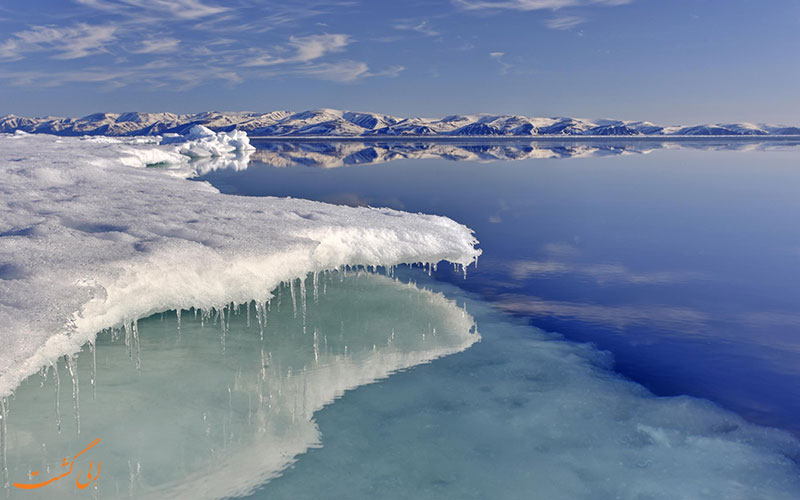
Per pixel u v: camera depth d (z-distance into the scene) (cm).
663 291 650
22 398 355
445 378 419
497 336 508
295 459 312
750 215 1221
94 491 271
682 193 1620
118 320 351
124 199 639
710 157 3512
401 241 579
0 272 338
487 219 1152
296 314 541
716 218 1181
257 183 1677
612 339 505
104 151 1747
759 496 291
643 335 515
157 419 341
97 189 718
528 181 1950
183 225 505
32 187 689
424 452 324
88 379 385
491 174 2230
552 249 874
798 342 496
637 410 378
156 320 506
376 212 720
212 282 403
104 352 431
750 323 543
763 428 358
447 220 732
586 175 2212
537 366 444
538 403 385
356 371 424
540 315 568
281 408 365
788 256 825
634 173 2303
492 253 846
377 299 600
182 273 392
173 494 276
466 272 730
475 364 445
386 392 394
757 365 451
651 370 442
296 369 421
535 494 288
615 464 317
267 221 552
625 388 410
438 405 378
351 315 545
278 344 465
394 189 1625
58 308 304
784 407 385
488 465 313
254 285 422
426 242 592
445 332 512
